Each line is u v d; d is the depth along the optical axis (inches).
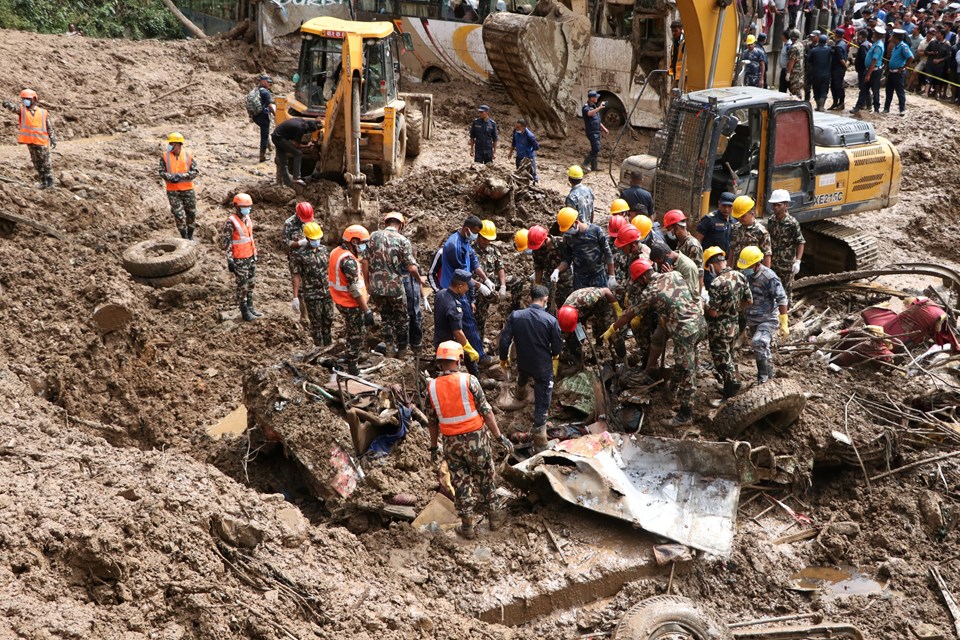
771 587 440.8
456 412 429.4
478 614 404.8
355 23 929.5
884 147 776.9
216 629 337.4
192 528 375.6
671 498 465.1
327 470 466.6
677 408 535.2
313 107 913.5
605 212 916.6
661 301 506.0
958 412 550.0
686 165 690.8
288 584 372.2
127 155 1020.5
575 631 408.8
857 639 406.0
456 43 1338.6
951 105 1343.5
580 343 555.8
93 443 459.2
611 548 441.7
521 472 456.4
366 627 362.9
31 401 509.4
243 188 893.8
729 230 633.6
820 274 792.9
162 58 1363.2
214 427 554.9
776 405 486.6
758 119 689.0
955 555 461.4
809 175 721.6
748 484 470.9
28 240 712.4
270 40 1386.6
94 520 358.0
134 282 682.8
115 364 584.7
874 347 582.9
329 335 611.8
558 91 1169.4
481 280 579.5
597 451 481.7
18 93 1140.5
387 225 579.8
